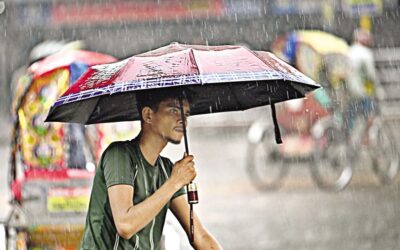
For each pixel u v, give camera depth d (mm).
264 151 29375
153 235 10195
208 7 57188
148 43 57344
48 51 17609
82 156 16797
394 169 29203
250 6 56562
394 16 53500
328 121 28875
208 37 57156
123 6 57094
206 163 35812
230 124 50250
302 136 30359
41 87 16828
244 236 22047
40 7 56656
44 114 16750
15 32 56469
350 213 24688
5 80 55219
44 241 16250
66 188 16422
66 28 57062
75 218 16344
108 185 9867
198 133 48312
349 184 29156
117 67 10039
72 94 9922
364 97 30141
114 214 9773
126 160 9969
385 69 51844
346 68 30984
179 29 57344
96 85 9812
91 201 10086
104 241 9984
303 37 32281
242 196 27828
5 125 51594
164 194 9805
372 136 29125
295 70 10273
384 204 25875
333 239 21484
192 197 10227
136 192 9977
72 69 16859
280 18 55844
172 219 11969
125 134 17188
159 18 57250
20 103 16859
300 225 23203
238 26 56812
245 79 9547
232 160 36625
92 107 10805
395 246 20578
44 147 16719
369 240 21250
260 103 11281
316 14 54156
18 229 16094
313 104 30797
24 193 16344
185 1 57406
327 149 28672
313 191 28422
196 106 11391
